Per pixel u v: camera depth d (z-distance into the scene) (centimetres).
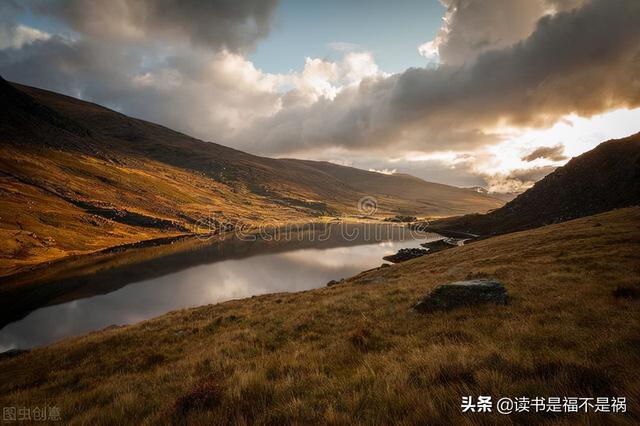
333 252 10831
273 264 8662
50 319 4469
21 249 8694
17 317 4559
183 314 2228
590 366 470
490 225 14375
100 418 576
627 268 1480
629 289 1025
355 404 463
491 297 1152
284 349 975
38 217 11175
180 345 1352
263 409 495
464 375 515
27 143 18738
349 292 2089
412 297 1523
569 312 898
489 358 579
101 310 4847
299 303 1988
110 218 14162
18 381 1176
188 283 6550
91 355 1370
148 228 14650
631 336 609
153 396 684
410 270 4100
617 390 392
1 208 10569
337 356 792
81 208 14062
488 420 368
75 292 5869
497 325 875
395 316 1190
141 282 6644
